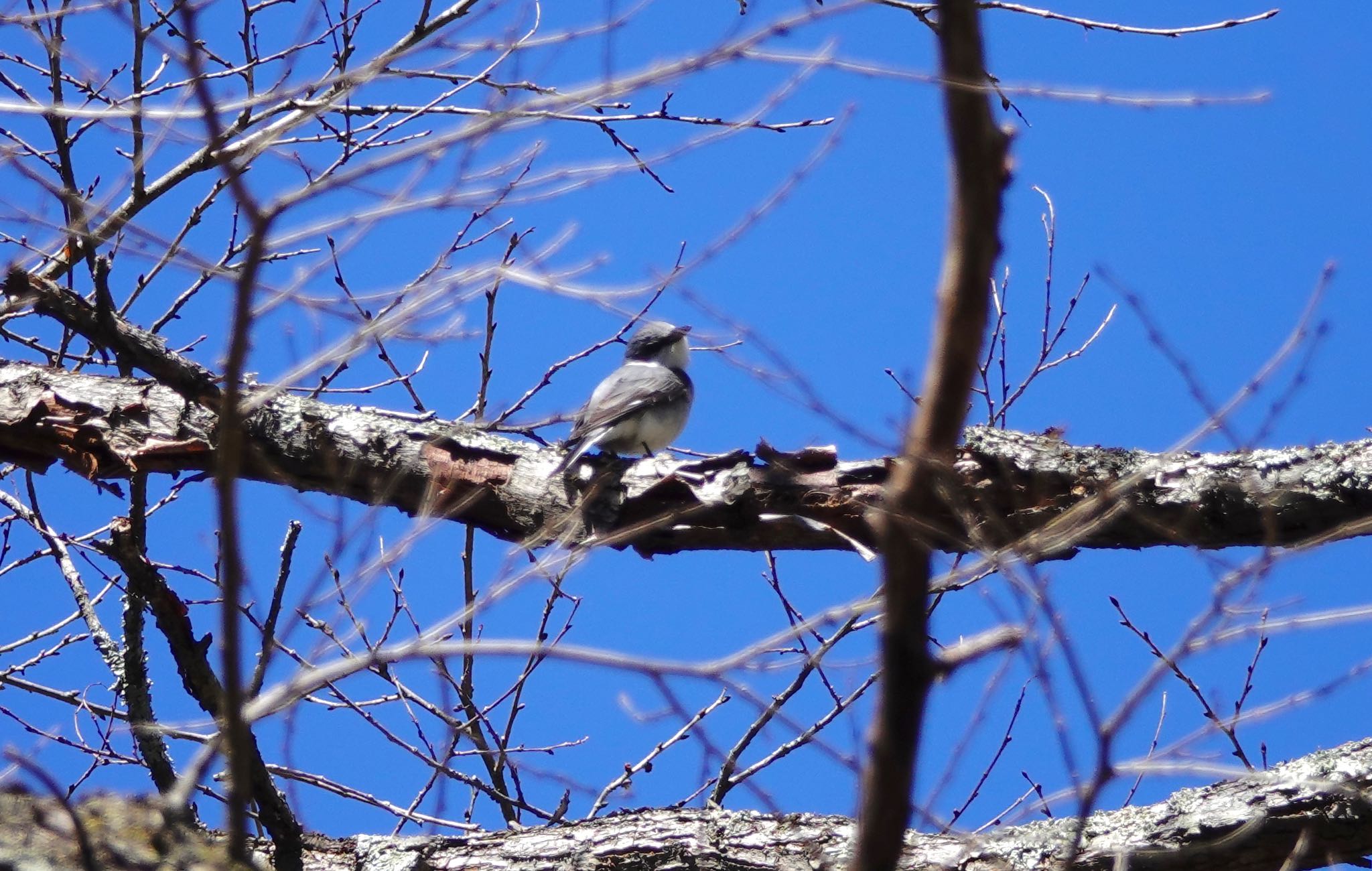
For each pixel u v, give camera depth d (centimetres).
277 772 1092
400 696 1280
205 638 928
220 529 463
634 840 984
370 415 1076
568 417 1072
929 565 435
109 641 1178
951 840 985
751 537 1009
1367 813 905
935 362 418
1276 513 914
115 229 793
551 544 820
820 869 955
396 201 642
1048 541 621
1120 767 515
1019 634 454
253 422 1039
